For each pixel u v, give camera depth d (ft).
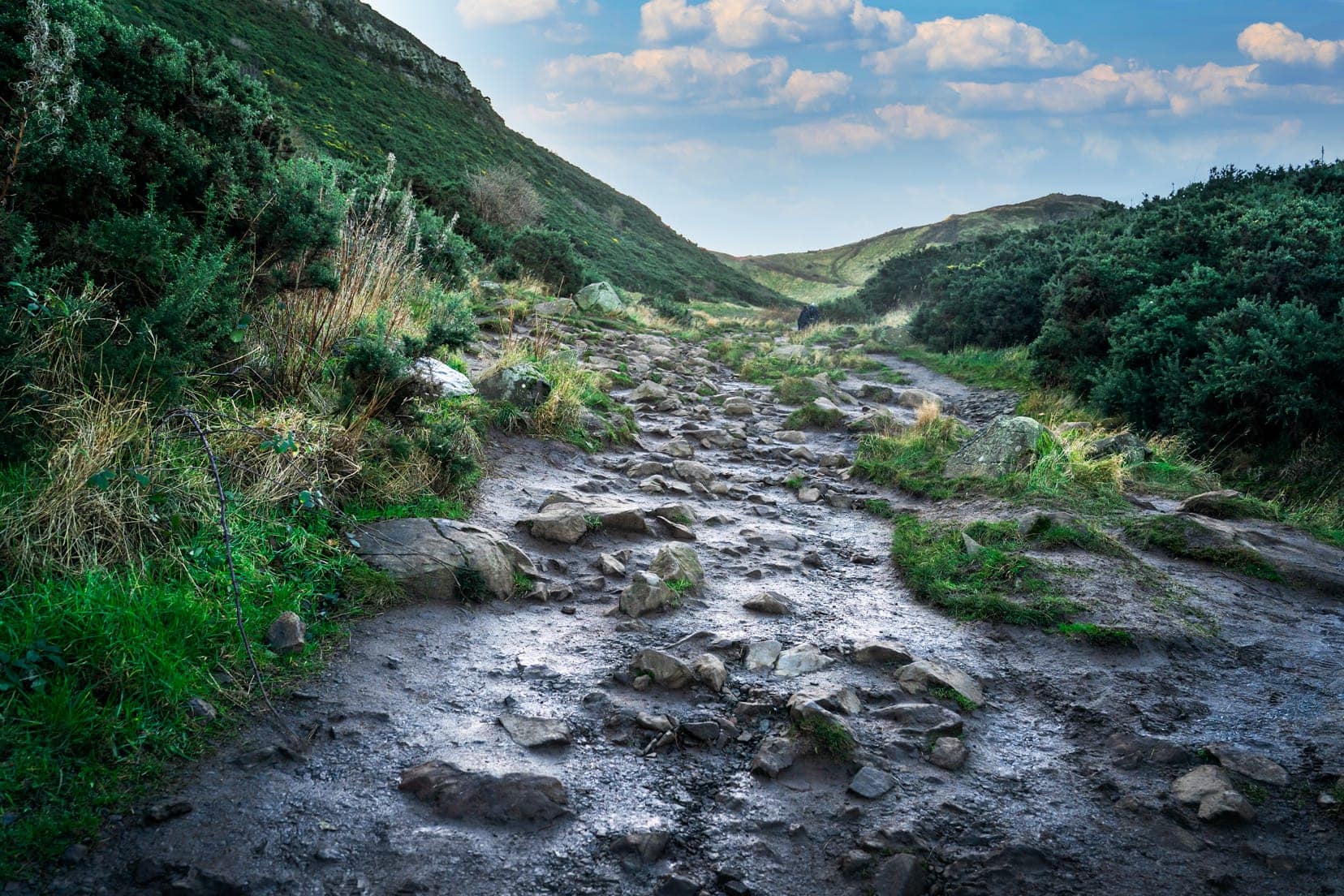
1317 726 11.38
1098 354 41.86
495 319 41.42
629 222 231.91
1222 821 9.12
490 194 93.30
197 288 14.90
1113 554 17.74
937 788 9.68
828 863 8.31
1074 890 8.06
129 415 12.87
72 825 7.72
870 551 18.95
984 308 60.03
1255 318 31.48
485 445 22.47
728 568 17.10
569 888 7.72
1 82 15.42
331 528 14.14
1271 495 25.71
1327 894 8.07
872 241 558.97
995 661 13.30
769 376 46.80
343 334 20.36
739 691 11.69
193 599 10.98
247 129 20.59
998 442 24.25
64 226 15.53
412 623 12.74
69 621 9.84
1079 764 10.41
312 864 7.71
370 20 218.59
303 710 10.13
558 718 10.59
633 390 36.17
